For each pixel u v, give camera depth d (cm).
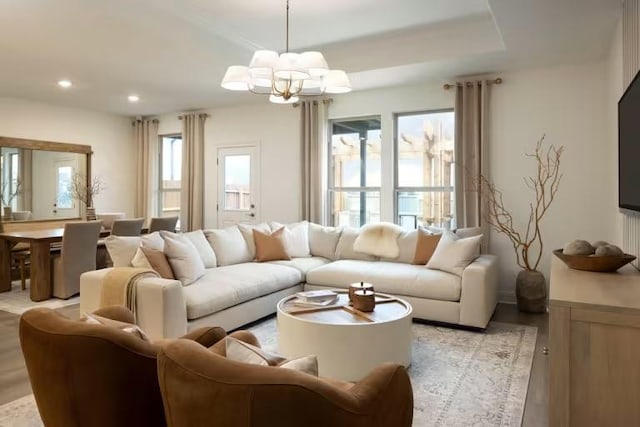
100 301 334
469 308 389
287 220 652
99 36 412
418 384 283
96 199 750
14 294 527
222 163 712
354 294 323
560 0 313
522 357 329
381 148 577
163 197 802
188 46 436
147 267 354
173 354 119
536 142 483
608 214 438
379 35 452
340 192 616
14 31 399
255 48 486
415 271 433
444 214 548
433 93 541
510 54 434
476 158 504
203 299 347
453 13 399
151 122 783
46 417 157
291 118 647
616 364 168
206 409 109
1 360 321
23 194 657
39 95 634
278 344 331
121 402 146
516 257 493
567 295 183
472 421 238
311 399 106
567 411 174
